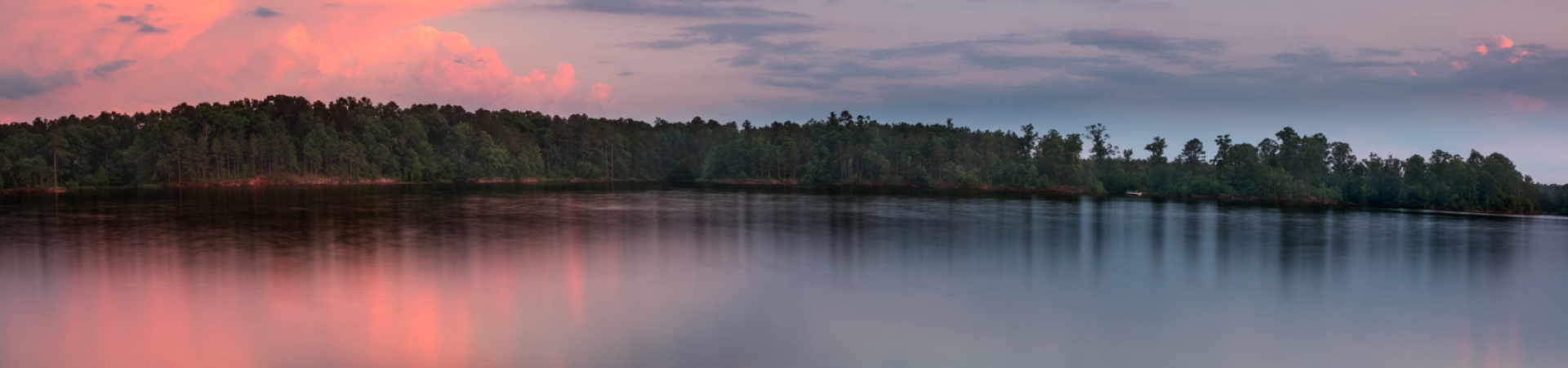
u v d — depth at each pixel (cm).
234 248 5147
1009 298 3562
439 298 3431
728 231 6550
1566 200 10525
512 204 10219
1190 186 14325
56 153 15200
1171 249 5406
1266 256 5109
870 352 2677
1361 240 6262
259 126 19562
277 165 18275
